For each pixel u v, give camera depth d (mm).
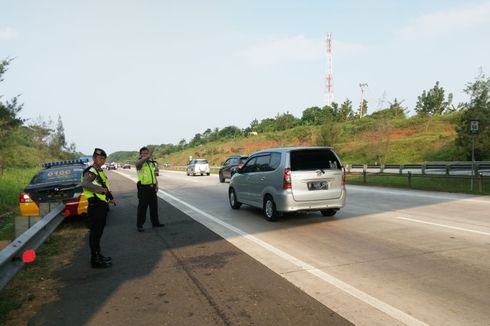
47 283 5535
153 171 9508
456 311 4098
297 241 7504
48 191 9758
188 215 11383
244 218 10500
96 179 6332
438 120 51938
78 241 8367
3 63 17453
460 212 10305
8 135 20281
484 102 20469
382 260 6012
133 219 11117
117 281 5492
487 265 5582
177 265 6156
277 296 4664
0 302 4805
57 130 62656
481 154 26172
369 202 12820
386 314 4066
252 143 77125
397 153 42375
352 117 73375
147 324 4051
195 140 125500
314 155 9547
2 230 10023
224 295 4770
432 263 5758
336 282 5082
